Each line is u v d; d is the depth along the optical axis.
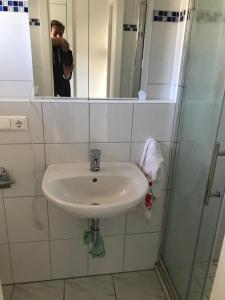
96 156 1.44
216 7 1.19
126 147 1.55
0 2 1.27
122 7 1.40
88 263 1.82
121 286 1.79
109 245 1.80
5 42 1.34
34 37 1.36
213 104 1.23
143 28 1.46
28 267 1.75
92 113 1.44
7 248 1.67
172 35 1.50
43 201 1.59
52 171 1.44
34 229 1.65
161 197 1.73
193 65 1.41
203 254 1.34
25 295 1.70
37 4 1.31
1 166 1.46
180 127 1.56
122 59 1.48
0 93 1.42
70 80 1.46
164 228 1.83
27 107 1.38
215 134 1.20
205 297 1.30
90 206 1.15
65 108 1.41
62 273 1.82
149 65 1.53
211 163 1.18
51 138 1.45
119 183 1.46
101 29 1.41
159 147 1.55
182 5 1.42
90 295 1.72
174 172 1.67
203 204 1.30
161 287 1.79
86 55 1.44
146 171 1.50
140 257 1.88
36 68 1.41
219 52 1.17
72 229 1.69
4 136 1.40
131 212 1.72
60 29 1.37
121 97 1.55
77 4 1.35
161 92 1.59
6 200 1.55
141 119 1.51
